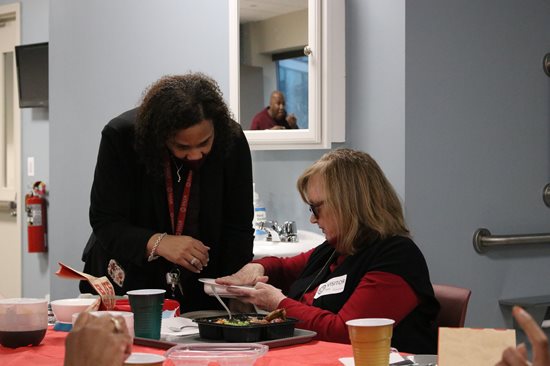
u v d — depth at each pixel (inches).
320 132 120.0
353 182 82.0
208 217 93.2
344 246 82.0
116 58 152.2
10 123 220.4
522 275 132.1
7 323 66.5
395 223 82.4
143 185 91.7
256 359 57.5
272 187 132.2
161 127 83.4
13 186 219.5
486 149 126.0
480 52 125.0
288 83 123.2
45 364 60.5
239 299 83.4
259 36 127.1
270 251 115.1
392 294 76.3
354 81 121.2
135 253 88.3
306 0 120.3
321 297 81.3
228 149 90.4
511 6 129.8
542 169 134.7
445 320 82.7
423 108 117.0
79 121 157.8
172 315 80.0
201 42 139.4
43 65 203.3
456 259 121.8
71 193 158.7
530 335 34.8
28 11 212.5
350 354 62.9
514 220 130.3
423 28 117.1
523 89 131.6
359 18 120.4
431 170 118.2
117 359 38.8
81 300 77.7
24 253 215.5
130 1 149.9
